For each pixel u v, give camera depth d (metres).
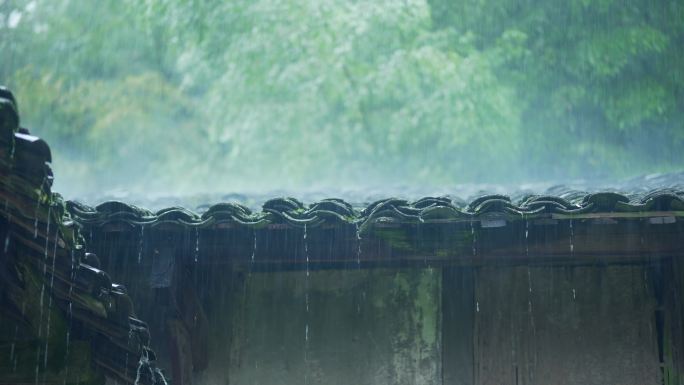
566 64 19.81
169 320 7.00
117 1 21.23
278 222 6.74
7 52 21.22
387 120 19.02
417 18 19.59
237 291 7.89
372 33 19.33
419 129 18.70
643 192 7.98
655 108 19.44
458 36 19.95
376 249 6.87
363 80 18.89
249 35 19.28
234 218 6.76
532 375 7.65
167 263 6.90
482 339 7.73
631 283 7.70
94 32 21.17
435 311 7.82
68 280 5.45
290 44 19.14
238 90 19.23
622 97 19.59
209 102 19.72
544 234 6.82
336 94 18.97
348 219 6.73
